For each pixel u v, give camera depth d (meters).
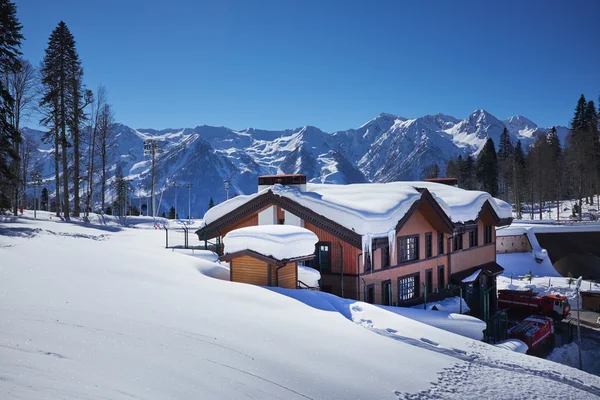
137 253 21.80
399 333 15.46
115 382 7.67
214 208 29.34
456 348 14.86
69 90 49.41
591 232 56.12
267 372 9.63
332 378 9.97
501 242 56.84
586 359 29.16
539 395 11.11
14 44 37.66
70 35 48.69
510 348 24.36
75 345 8.98
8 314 10.03
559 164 107.94
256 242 20.41
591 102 107.81
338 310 17.75
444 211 30.69
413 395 9.88
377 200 26.58
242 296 15.91
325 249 25.41
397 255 27.91
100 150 61.12
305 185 27.48
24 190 66.81
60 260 16.94
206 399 7.90
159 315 12.05
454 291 33.41
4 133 36.62
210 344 10.58
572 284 46.59
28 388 6.64
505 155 129.38
